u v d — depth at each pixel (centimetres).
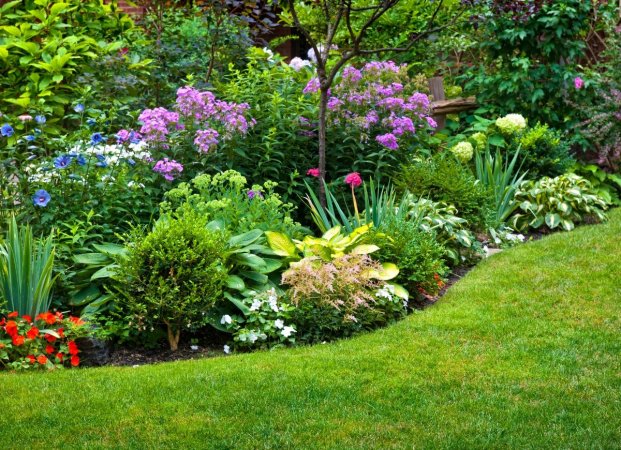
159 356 575
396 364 511
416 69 1167
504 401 454
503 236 844
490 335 562
